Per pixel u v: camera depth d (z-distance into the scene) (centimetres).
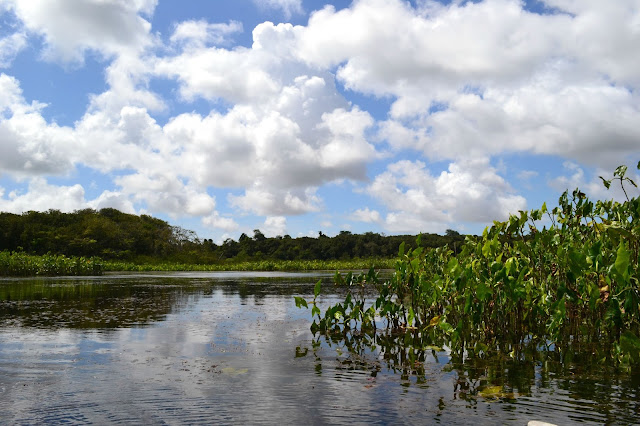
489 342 512
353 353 457
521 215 582
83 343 506
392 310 640
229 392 315
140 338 540
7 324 650
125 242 5128
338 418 262
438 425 251
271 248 6988
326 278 2264
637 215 488
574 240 580
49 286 1499
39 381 346
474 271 541
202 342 516
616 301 413
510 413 272
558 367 395
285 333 583
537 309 541
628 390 321
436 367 396
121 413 273
